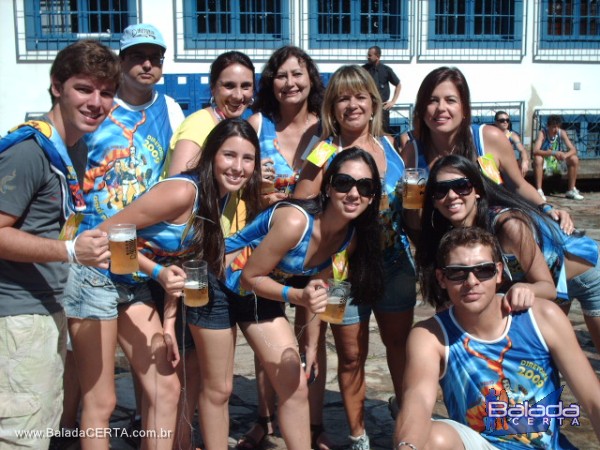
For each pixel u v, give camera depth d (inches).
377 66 448.5
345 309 138.6
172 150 153.6
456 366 118.4
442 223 136.6
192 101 449.1
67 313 131.4
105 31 438.0
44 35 430.3
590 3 515.8
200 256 132.1
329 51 469.7
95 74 110.4
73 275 130.0
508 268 134.9
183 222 130.4
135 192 148.1
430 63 491.5
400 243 153.1
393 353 157.0
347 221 129.6
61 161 110.7
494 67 505.0
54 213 112.8
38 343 113.4
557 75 518.0
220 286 133.3
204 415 137.3
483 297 114.3
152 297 137.9
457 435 113.4
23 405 112.7
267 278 130.8
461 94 149.4
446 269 115.7
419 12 482.9
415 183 140.9
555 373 118.6
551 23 512.1
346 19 471.2
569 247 146.9
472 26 495.2
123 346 136.3
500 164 157.6
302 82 165.2
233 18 450.0
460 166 131.7
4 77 429.1
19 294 111.8
